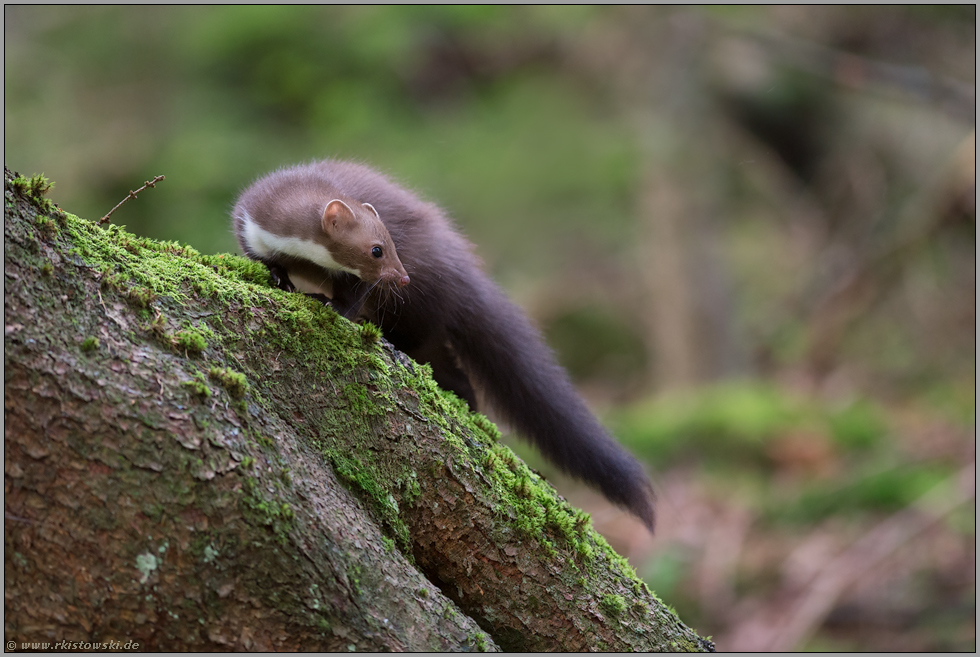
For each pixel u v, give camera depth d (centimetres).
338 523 407
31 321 362
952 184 1842
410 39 2209
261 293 443
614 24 2058
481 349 641
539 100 2261
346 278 596
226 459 378
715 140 1956
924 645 1062
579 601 484
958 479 1289
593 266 2166
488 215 2150
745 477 1427
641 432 1556
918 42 2214
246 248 599
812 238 2150
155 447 368
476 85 2317
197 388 383
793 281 2095
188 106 2028
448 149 2155
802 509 1311
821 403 1702
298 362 436
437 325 618
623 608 496
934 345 1817
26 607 370
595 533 531
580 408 640
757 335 2030
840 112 2225
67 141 1906
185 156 1847
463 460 468
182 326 404
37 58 2045
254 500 379
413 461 455
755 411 1570
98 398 364
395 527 443
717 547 1251
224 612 377
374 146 2047
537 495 495
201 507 371
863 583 1165
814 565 1198
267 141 1991
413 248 618
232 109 2036
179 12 2155
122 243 432
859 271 1947
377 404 449
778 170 2262
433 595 433
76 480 361
